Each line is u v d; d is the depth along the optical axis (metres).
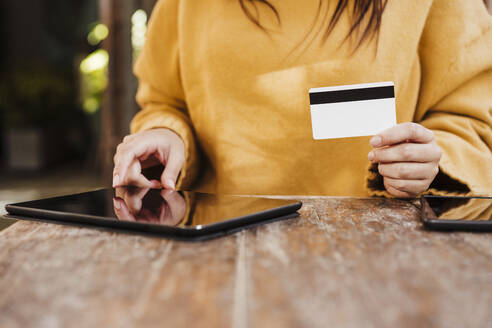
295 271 0.30
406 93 0.87
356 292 0.27
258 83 0.88
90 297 0.26
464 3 0.85
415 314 0.24
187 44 0.93
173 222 0.40
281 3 0.85
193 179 0.93
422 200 0.53
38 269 0.31
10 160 5.86
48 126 6.25
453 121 0.82
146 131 0.81
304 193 0.92
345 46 0.84
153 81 1.05
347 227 0.44
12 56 7.01
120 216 0.43
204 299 0.25
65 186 4.44
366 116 0.62
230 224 0.41
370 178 0.70
